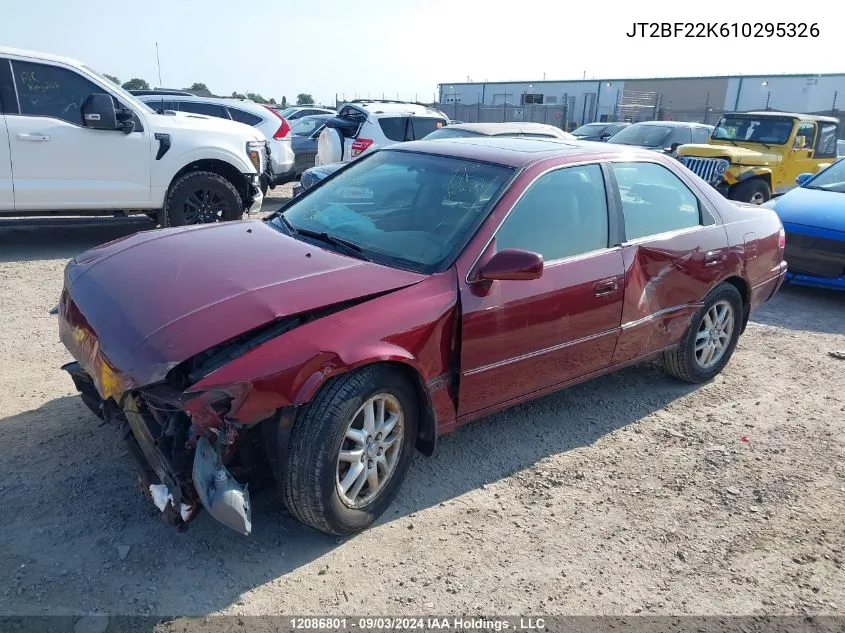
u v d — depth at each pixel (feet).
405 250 11.62
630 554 10.50
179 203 27.27
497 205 11.86
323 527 9.86
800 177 29.94
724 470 13.05
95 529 10.03
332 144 39.78
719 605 9.59
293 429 9.41
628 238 13.85
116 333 9.36
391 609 9.05
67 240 28.60
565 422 14.57
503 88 181.06
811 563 10.58
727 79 153.28
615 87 165.07
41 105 24.27
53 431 12.46
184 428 9.25
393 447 10.71
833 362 19.04
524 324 11.88
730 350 17.12
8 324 17.75
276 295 9.68
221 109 39.45
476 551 10.30
